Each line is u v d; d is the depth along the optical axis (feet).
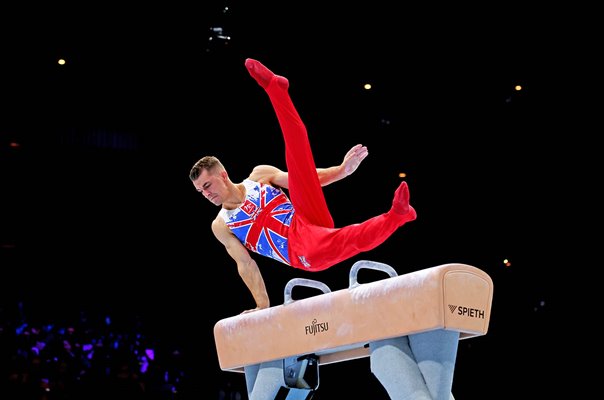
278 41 31.27
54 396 27.63
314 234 14.98
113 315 30.89
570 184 30.73
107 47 30.50
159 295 32.07
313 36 31.27
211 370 31.89
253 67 14.43
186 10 30.30
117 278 31.50
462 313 12.73
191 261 32.86
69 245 30.86
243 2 30.53
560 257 30.94
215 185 16.44
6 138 30.12
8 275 29.55
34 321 29.27
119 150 31.83
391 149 32.37
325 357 15.96
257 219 16.35
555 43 29.73
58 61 29.99
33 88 30.25
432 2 30.50
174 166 32.65
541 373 30.53
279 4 30.68
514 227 31.58
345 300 13.82
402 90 31.91
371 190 32.58
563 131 30.53
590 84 29.66
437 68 31.37
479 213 32.04
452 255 32.19
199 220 33.19
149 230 32.35
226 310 32.99
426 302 12.61
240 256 16.85
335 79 31.96
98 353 29.35
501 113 31.32
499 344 31.37
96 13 29.89
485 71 30.91
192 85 32.07
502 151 31.53
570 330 30.48
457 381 31.76
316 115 32.40
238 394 31.78
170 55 31.22
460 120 31.81
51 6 29.48
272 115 32.78
